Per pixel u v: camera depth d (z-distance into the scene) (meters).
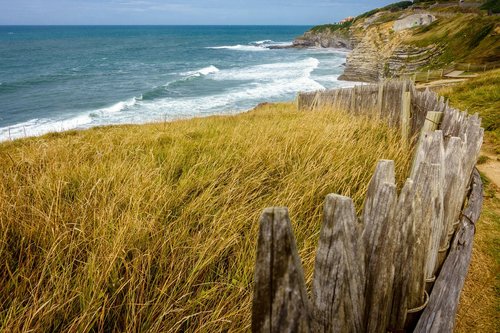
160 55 87.81
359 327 1.22
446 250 2.01
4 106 34.50
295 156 3.99
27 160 3.81
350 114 6.75
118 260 2.07
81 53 92.00
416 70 42.19
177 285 1.97
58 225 2.33
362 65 51.44
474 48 37.19
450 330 1.55
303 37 111.25
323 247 1.09
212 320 1.79
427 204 1.50
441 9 61.44
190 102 34.03
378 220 1.30
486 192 4.92
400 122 5.39
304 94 9.88
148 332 1.70
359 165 3.62
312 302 1.15
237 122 7.34
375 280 1.31
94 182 3.16
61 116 30.05
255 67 63.41
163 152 4.35
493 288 2.85
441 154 1.90
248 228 2.66
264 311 1.01
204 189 3.20
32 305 1.67
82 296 1.80
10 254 2.11
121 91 41.88
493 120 8.52
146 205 2.64
